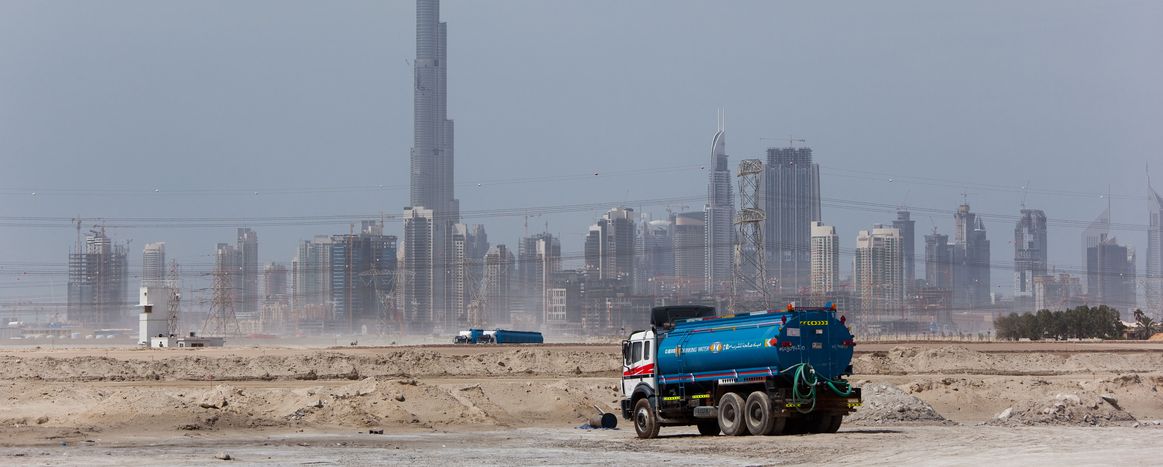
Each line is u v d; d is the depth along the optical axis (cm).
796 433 7712
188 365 16150
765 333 7200
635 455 6594
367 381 9981
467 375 15950
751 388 7488
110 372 15462
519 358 17125
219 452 6738
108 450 6844
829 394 7256
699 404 7831
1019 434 7450
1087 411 9069
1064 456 5981
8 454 6538
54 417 8912
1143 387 11981
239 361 16500
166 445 7256
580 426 9306
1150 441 6838
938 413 10319
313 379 14962
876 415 9219
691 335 7800
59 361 15750
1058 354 18825
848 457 6219
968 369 17525
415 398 9588
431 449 7094
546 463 6166
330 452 6831
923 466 5719
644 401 8019
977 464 5731
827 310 7281
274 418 9012
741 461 6147
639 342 8156
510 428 9244
